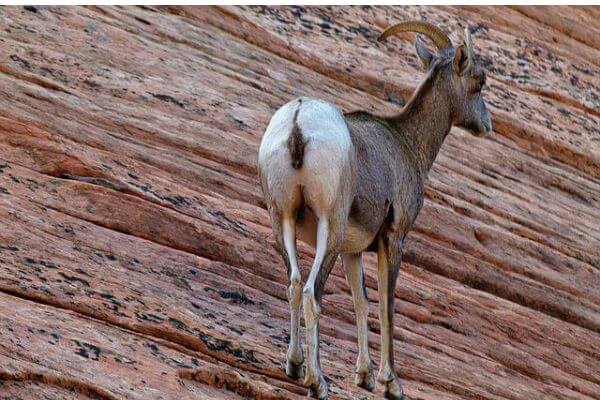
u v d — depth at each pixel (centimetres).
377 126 1436
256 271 1753
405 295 1923
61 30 2139
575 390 2002
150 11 2381
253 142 2077
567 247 2386
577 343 2122
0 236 1473
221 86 2217
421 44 1538
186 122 2019
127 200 1689
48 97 1881
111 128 1917
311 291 1245
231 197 1894
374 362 1661
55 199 1628
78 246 1546
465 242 2183
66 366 1247
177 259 1639
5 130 1720
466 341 1922
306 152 1246
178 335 1422
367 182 1349
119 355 1318
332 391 1420
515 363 1956
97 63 2084
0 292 1353
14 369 1198
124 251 1591
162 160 1870
